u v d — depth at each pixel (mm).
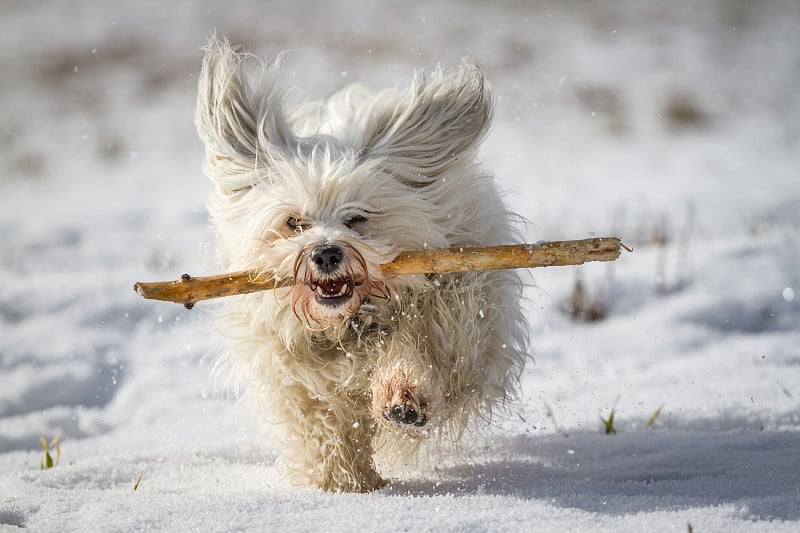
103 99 45562
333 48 50406
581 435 9438
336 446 7906
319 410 8047
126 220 23469
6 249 20547
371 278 7906
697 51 49188
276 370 8258
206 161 9016
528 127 35438
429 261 7785
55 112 43188
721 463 7922
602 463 8242
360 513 6352
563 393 11367
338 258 7727
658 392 11148
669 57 48062
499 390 8633
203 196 26703
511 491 7254
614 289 15961
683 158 30516
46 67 52750
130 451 9648
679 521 5988
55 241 21453
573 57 48375
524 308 9289
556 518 6145
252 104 8820
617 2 62281
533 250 7484
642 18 57406
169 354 13586
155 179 30641
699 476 7594
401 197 8344
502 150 31594
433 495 7324
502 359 8539
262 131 8656
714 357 12711
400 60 45938
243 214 8656
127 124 40531
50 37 60406
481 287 8320
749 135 34125
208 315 12508
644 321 14508
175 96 45562
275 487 7855
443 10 61781
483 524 6000
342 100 10234
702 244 18078
